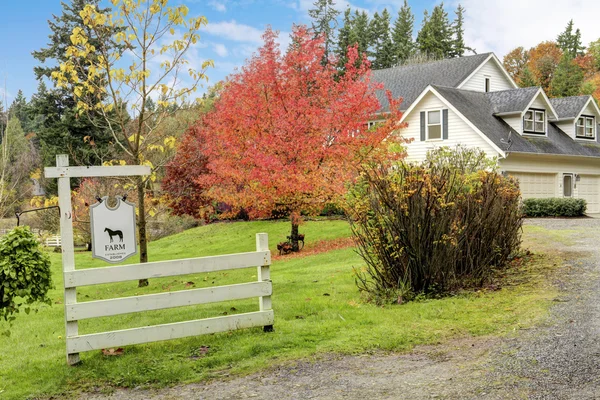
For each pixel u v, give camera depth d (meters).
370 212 8.52
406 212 8.20
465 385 4.80
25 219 30.84
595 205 30.31
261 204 17.45
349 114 16.20
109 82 11.98
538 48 66.38
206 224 29.91
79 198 22.48
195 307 9.28
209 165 17.81
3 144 26.45
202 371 5.68
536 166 26.11
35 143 47.34
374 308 7.80
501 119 26.94
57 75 11.64
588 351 5.39
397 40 66.12
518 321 6.66
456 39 66.12
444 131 25.95
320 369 5.52
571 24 76.19
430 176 8.38
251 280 12.35
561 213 22.75
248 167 17.16
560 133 29.61
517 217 11.04
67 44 36.53
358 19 62.69
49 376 5.71
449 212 8.37
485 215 9.21
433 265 8.28
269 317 6.87
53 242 27.77
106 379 5.58
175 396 5.05
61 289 13.86
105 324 8.56
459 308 7.46
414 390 4.79
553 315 6.76
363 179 9.24
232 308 8.73
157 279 14.66
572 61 64.81
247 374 5.51
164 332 6.36
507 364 5.23
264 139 16.19
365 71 17.00
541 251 11.70
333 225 23.02
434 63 33.59
